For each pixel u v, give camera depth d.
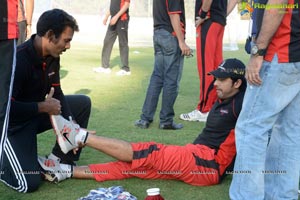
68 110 3.69
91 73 8.88
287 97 3.00
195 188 3.54
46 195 3.35
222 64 3.62
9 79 2.86
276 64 2.92
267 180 3.29
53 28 3.28
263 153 3.07
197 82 8.17
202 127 5.32
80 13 17.44
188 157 3.52
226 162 3.55
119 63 10.42
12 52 2.85
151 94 5.19
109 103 6.34
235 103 3.51
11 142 3.33
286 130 3.17
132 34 16.55
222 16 5.54
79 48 13.08
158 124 5.39
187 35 15.42
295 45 2.90
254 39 3.00
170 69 5.09
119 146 3.49
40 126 3.74
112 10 8.63
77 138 3.47
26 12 6.91
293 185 3.22
